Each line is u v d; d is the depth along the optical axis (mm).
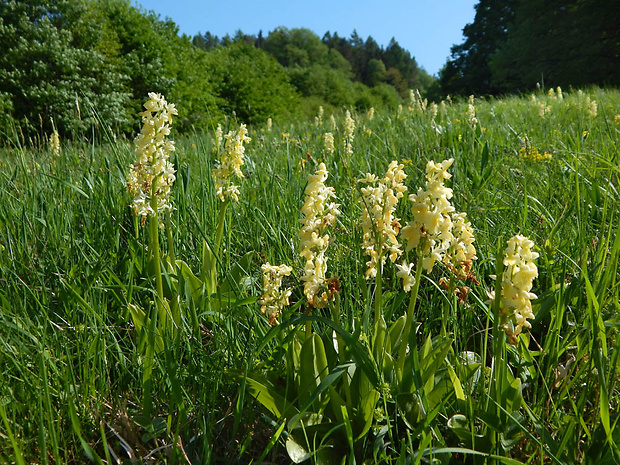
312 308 1886
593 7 29828
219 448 1790
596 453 1505
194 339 2096
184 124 13820
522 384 1939
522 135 5965
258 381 1852
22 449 1643
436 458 1585
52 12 21641
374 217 1768
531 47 33125
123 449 1793
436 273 2787
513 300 1515
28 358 2039
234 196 2818
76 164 4738
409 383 1755
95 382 2027
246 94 35719
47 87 18766
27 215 3252
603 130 6254
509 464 1411
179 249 3113
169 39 30484
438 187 1590
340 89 72625
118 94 20781
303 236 1820
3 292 2398
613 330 2000
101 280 2670
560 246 2773
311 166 4988
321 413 1825
